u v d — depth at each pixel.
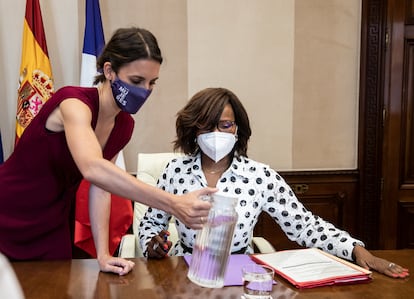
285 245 2.79
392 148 2.79
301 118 2.79
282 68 2.75
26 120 2.37
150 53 1.21
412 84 2.77
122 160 2.52
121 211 2.38
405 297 1.10
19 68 2.61
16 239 1.41
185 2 2.67
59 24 2.61
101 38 2.46
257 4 2.70
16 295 0.42
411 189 2.82
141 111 2.70
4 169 1.40
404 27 2.72
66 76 2.65
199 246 1.06
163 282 1.18
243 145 1.59
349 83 2.79
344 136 2.82
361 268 1.26
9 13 2.59
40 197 1.39
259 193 1.56
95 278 1.21
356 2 2.73
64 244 1.49
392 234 2.84
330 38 2.75
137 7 2.64
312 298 1.09
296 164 2.81
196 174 1.57
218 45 2.71
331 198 2.83
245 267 1.19
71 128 1.19
